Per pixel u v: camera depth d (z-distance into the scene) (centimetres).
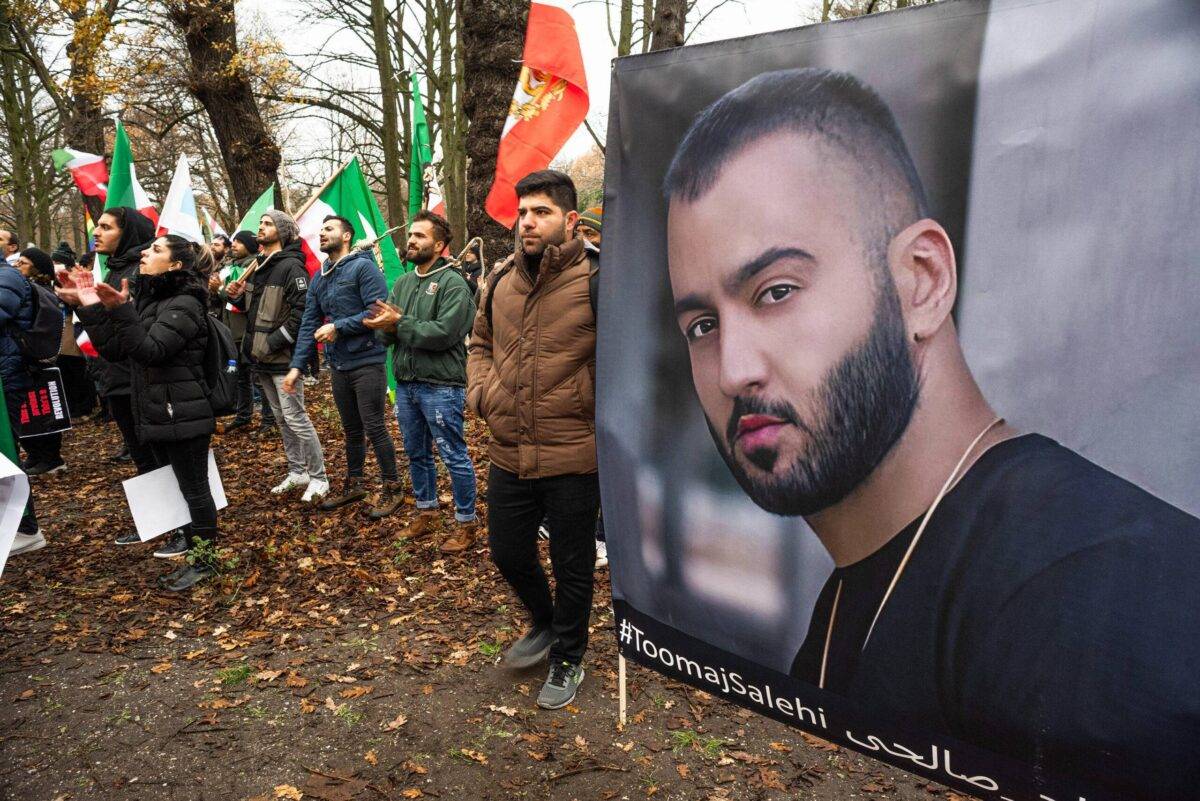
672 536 181
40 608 373
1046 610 130
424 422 432
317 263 705
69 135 1562
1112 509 123
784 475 160
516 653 292
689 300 169
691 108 163
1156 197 115
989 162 128
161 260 364
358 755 257
